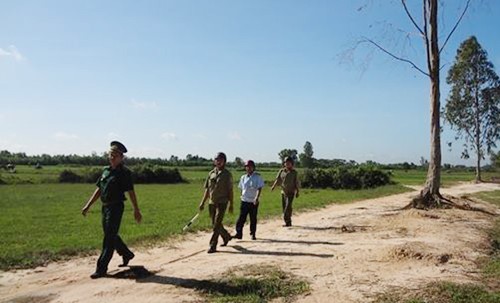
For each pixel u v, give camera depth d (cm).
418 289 793
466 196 3059
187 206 2494
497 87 5800
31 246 1202
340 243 1242
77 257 1098
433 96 2175
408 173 9431
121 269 920
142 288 805
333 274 897
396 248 1057
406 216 1792
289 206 1617
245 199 1312
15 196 3284
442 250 1095
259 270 912
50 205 2553
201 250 1179
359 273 903
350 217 1881
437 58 2166
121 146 888
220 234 1202
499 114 5819
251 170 1323
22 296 782
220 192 1130
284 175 1619
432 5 2167
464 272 918
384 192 3719
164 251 1178
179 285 820
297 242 1266
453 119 5997
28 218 1908
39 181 5409
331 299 754
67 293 791
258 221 1781
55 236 1397
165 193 3712
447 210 2003
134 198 897
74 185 4950
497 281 862
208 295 768
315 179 4541
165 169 5866
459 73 5931
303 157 8375
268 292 786
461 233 1433
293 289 799
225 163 1150
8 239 1324
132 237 1327
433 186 2142
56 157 12088
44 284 855
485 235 1451
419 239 1289
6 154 13438
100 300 748
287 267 948
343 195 3347
